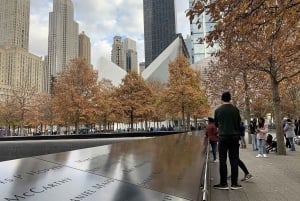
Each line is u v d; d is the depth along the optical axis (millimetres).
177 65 36031
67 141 21531
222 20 5449
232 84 23766
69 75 36000
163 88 52344
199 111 41094
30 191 2514
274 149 16203
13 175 3004
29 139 24016
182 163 5352
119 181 3396
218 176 9117
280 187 7434
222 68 23984
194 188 3584
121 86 37688
